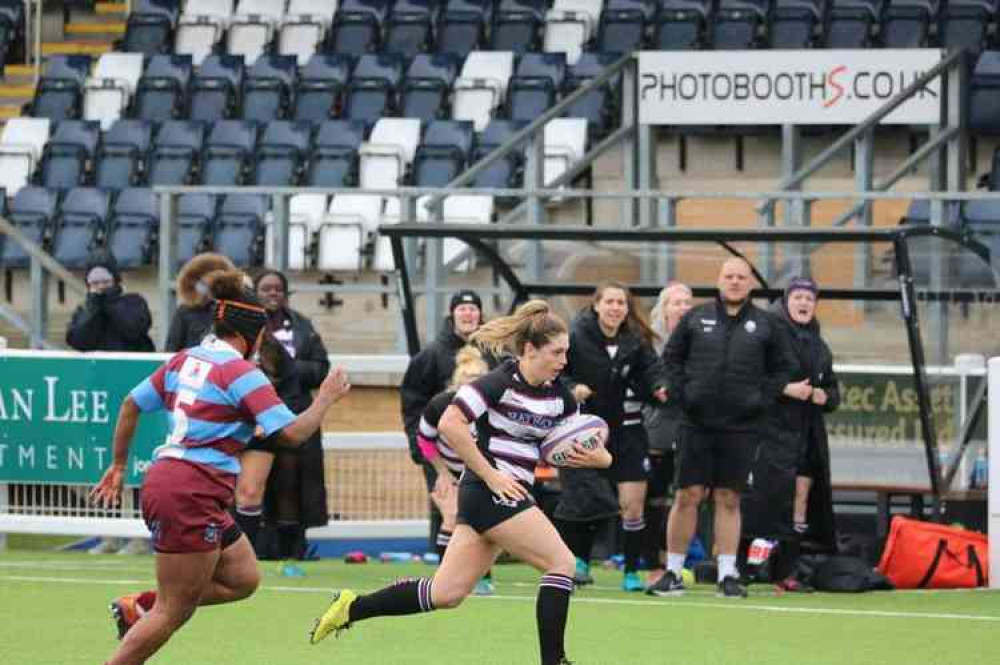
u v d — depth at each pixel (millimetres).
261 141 68875
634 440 36688
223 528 23312
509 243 42781
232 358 23281
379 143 67125
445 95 71562
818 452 38531
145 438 41625
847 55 51281
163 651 28922
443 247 49688
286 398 38031
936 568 38062
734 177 64438
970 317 42094
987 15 70562
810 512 39062
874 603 35625
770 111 51625
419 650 29219
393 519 44031
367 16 77125
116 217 63750
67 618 32531
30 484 42375
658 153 66125
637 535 36969
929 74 51125
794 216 51438
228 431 23141
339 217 60062
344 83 73000
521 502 24484
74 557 42594
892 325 43125
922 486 42781
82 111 74188
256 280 38656
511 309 44281
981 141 64625
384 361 45406
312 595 36094
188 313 40438
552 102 69375
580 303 44219
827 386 38188
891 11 70688
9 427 42281
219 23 78500
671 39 72125
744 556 38656
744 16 71875
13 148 70125
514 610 34062
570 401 25094
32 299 51875
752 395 35625
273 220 49906
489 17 76688
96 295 44125
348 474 43938
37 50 76750
